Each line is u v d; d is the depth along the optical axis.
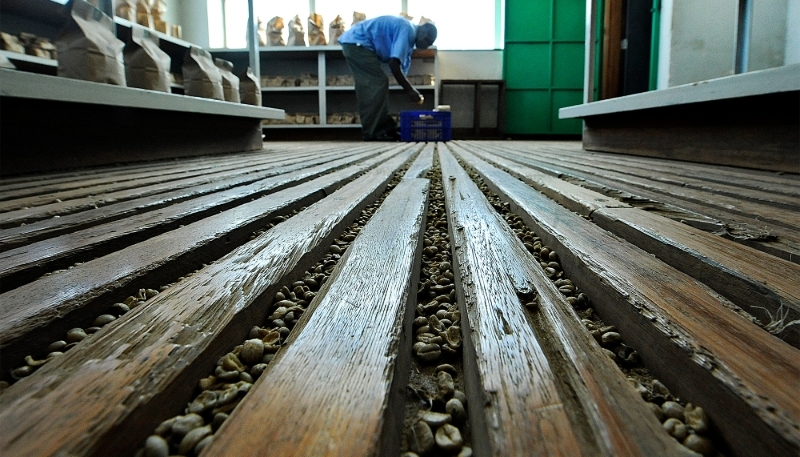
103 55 2.58
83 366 0.47
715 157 2.58
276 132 9.41
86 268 0.78
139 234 1.03
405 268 0.78
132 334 0.54
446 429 0.45
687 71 4.98
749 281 0.65
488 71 10.02
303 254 0.88
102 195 1.51
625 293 0.64
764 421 0.37
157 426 0.43
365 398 0.41
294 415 0.39
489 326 0.55
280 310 0.69
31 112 2.20
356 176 2.26
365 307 0.61
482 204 1.41
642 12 6.01
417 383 0.55
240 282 0.72
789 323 0.55
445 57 9.96
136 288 0.75
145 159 3.03
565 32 9.67
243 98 4.59
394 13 10.32
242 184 1.84
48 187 1.69
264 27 9.48
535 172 2.24
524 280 0.72
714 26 4.89
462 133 10.07
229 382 0.51
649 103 2.91
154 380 0.45
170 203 1.42
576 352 0.49
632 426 0.37
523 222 1.29
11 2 5.30
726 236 0.96
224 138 4.02
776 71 1.97
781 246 0.86
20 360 0.56
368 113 8.25
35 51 5.09
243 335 0.62
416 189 1.72
